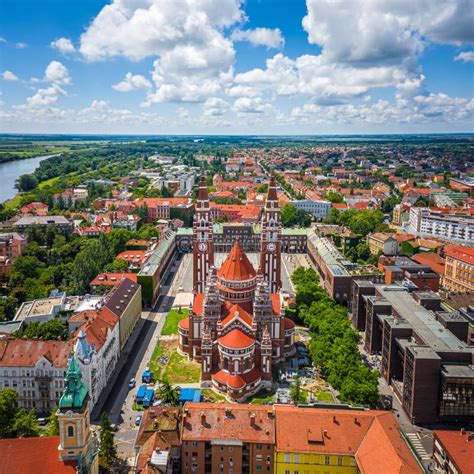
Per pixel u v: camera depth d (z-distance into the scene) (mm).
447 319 174625
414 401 147875
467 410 146625
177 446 119375
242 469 119375
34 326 188750
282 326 182500
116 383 170750
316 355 174375
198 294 194875
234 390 157750
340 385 155625
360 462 109875
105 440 125438
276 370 180125
